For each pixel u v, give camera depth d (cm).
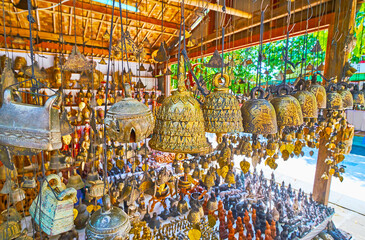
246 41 512
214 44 586
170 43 727
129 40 217
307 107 183
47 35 554
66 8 482
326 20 367
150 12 550
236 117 123
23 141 85
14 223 161
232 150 284
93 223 95
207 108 124
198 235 178
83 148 329
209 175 250
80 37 605
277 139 215
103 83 609
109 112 95
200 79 273
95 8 475
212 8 343
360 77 630
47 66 573
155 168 481
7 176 161
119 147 299
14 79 129
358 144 892
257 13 452
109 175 402
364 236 359
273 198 399
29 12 84
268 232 295
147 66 775
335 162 305
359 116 895
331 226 354
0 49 485
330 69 353
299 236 313
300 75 222
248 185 409
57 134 88
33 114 85
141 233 319
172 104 104
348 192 534
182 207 246
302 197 382
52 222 118
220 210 342
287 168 711
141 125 95
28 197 367
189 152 101
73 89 562
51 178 126
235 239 299
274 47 722
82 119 431
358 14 454
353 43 316
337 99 231
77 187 234
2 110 86
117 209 102
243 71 725
